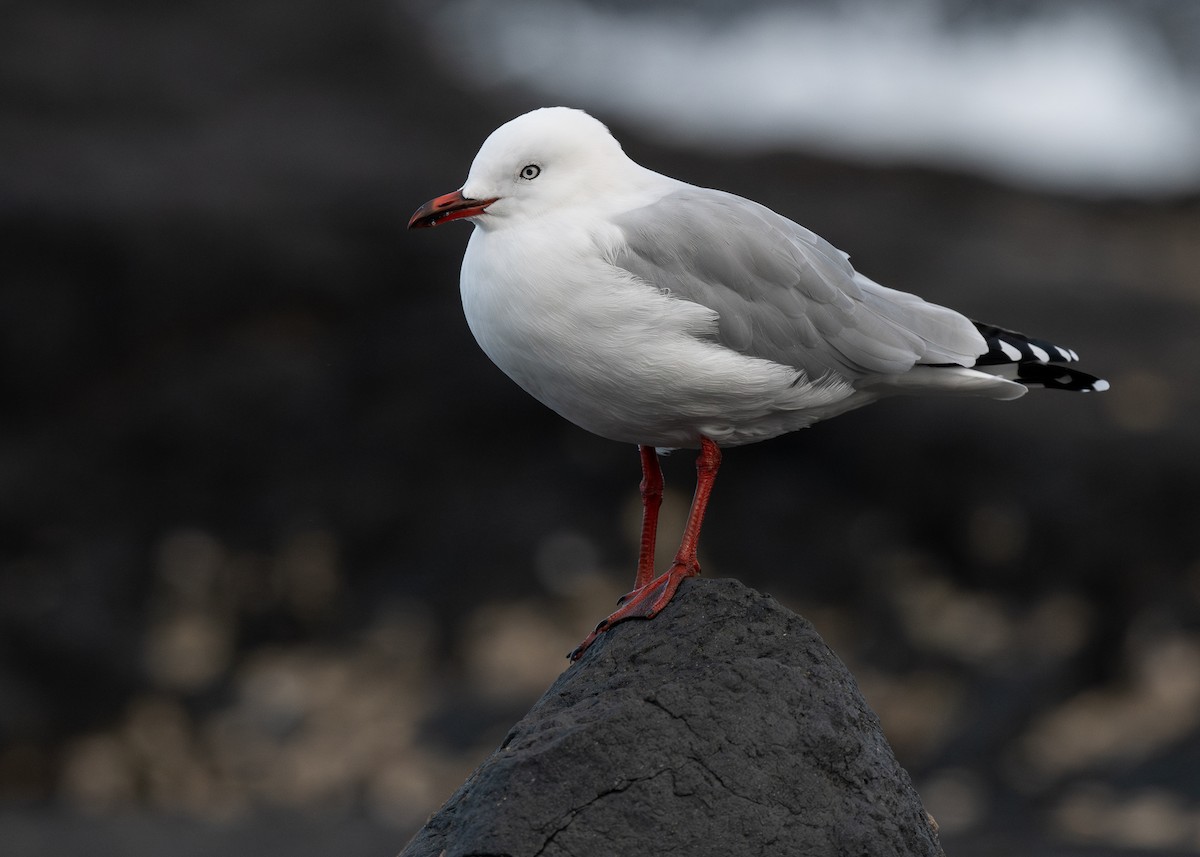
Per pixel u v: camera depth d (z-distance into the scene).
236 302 19.30
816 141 30.38
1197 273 25.61
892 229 25.77
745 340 6.05
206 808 14.20
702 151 28.89
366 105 27.91
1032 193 29.34
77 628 15.57
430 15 32.75
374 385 18.53
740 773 5.22
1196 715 14.67
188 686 15.41
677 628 5.69
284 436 17.92
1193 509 16.88
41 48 25.86
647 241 5.96
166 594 16.33
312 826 13.64
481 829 5.08
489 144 6.11
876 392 6.52
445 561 16.80
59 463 17.47
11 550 16.53
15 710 14.84
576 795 5.12
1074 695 15.23
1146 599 16.11
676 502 17.20
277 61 28.69
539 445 18.00
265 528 17.09
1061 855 12.66
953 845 13.01
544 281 5.88
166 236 19.30
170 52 27.38
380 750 14.69
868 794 5.34
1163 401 19.11
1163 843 12.99
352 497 17.39
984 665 15.53
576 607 16.22
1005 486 17.14
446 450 17.91
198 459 17.67
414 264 20.19
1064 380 6.60
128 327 18.84
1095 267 25.27
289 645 16.14
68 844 13.10
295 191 21.48
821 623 16.25
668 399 6.04
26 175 20.56
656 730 5.24
